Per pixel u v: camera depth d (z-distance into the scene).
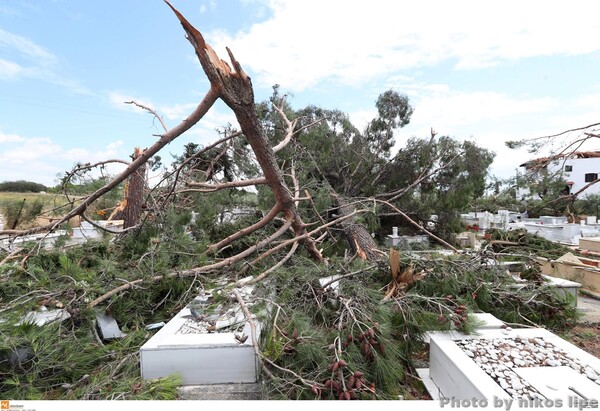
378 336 2.22
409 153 7.30
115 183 3.82
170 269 3.49
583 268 4.70
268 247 4.63
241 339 2.21
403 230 8.62
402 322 2.61
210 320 2.60
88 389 1.88
